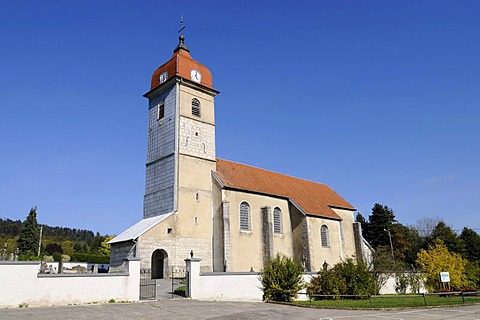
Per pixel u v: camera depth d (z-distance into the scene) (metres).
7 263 17.08
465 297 30.20
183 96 36.78
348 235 48.72
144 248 30.05
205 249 33.97
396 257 64.56
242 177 39.38
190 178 35.03
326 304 22.25
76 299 18.52
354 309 20.45
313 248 39.34
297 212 40.28
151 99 39.56
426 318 17.14
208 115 38.50
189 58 38.50
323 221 42.31
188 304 19.88
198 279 22.50
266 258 35.88
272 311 18.83
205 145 37.34
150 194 36.34
